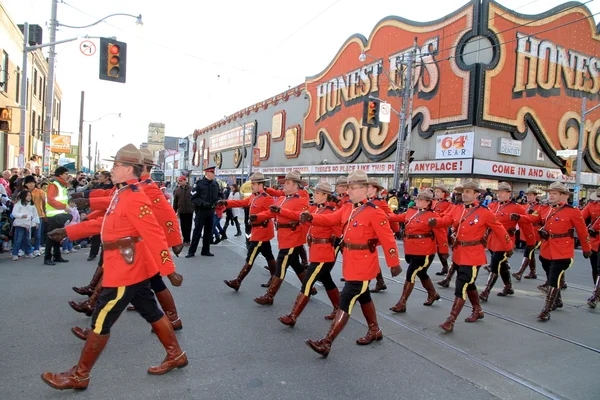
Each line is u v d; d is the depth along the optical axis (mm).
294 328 5293
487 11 20828
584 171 26547
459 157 21266
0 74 19625
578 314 6605
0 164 20594
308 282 5332
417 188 21828
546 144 23719
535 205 9758
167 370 3859
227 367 4059
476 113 20703
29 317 5152
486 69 20781
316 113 34375
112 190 6129
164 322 3855
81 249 10406
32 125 26875
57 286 6625
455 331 5527
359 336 5145
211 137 67188
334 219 4977
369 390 3748
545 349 4996
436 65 22609
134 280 3572
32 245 9422
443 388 3863
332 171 31688
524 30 22359
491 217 5715
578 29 25047
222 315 5660
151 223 3604
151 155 5301
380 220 4594
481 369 4332
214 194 10078
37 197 9312
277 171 41125
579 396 3830
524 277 9648
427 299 6816
